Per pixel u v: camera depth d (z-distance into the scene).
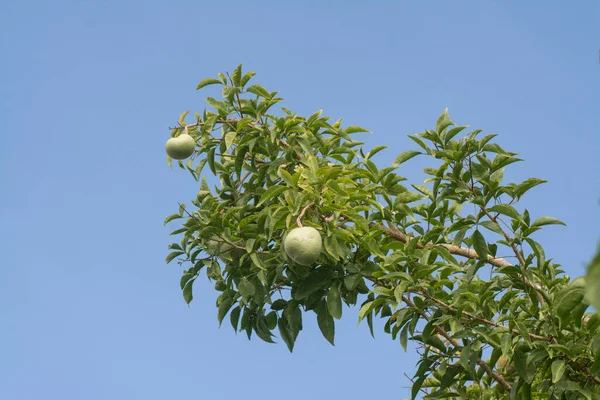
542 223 5.11
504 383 5.57
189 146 6.32
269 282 6.07
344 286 5.71
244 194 6.35
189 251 6.42
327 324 5.68
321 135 6.31
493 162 5.34
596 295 0.99
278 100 6.22
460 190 5.46
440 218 5.89
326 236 5.07
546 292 5.32
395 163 5.90
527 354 5.11
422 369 5.62
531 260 5.23
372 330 5.76
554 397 5.20
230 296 6.29
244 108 6.26
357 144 6.35
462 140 5.52
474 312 5.20
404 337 5.39
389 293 5.13
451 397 5.97
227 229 5.91
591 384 5.09
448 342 5.77
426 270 5.12
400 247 5.58
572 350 4.86
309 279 5.56
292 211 4.99
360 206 5.37
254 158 6.38
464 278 5.78
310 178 5.21
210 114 6.52
